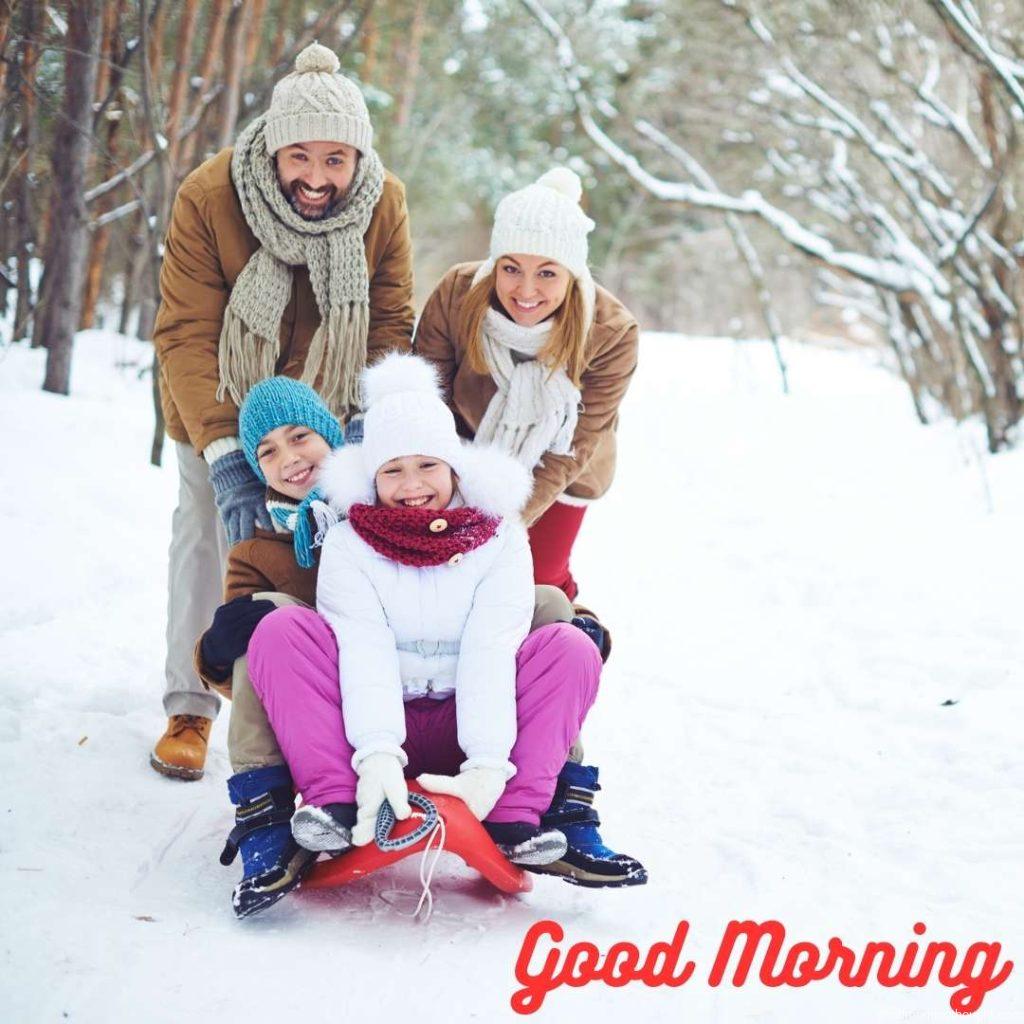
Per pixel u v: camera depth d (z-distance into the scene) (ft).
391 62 37.47
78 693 11.38
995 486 20.66
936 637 14.30
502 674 8.31
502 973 7.44
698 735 11.93
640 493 22.62
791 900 8.64
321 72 9.82
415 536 8.52
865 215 28.43
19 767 9.69
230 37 19.95
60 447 18.19
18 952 7.15
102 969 7.08
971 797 10.27
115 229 25.88
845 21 28.96
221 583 10.52
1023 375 23.95
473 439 10.91
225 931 7.72
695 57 38.93
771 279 60.49
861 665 13.73
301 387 9.46
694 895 8.71
